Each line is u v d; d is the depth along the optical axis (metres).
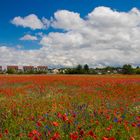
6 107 11.65
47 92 21.28
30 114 10.46
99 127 8.29
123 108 11.88
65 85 28.38
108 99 16.12
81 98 16.56
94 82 30.03
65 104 13.14
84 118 9.49
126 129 7.97
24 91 21.19
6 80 35.78
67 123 8.20
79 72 96.75
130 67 94.62
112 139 5.97
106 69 104.31
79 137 6.88
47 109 11.68
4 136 7.52
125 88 23.77
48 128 7.74
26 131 8.12
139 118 9.04
